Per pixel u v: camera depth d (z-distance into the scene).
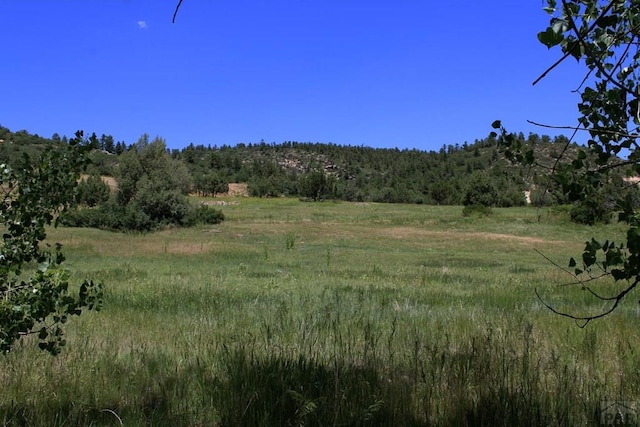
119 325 7.65
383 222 53.06
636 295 11.49
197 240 35.19
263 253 27.70
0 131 115.88
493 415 3.90
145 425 3.84
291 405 4.09
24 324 3.82
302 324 6.96
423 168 174.38
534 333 6.61
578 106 2.74
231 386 4.39
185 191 60.31
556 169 2.67
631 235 2.50
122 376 4.86
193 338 6.55
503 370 4.49
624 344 6.12
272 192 112.50
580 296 11.48
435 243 37.75
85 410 4.00
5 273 3.91
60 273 3.90
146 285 12.67
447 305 10.50
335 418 3.68
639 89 2.67
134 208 43.31
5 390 4.38
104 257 24.34
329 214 63.31
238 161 176.88
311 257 26.95
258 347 5.69
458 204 92.62
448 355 5.16
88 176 58.97
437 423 3.90
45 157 4.04
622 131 2.63
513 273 19.67
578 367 5.24
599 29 2.50
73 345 5.96
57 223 4.14
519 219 50.78
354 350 5.61
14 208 4.01
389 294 12.03
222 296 11.21
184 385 4.64
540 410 3.93
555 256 30.05
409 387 4.41
